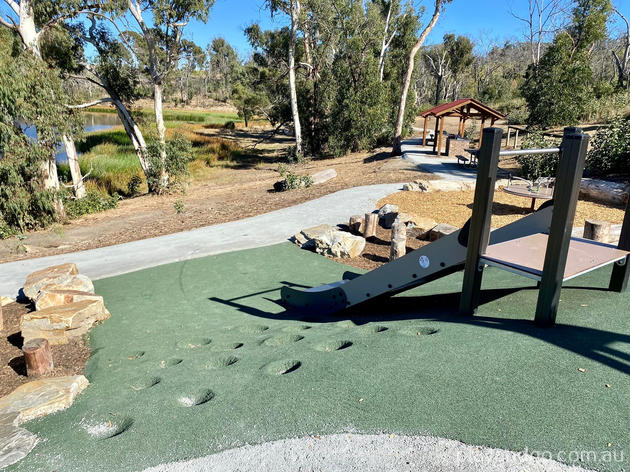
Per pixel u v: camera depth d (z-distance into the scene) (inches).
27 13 645.9
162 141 817.5
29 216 573.6
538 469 86.3
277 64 1521.9
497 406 105.3
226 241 394.6
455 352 133.3
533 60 1839.3
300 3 1129.4
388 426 104.3
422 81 3038.9
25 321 203.9
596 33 1093.1
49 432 122.5
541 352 127.0
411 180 623.5
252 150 1483.8
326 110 1274.6
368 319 200.7
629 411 98.8
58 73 705.0
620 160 493.7
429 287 247.6
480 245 157.2
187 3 777.6
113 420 126.0
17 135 563.2
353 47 1090.1
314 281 288.4
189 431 113.1
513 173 590.9
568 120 919.0
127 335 211.6
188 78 3683.6
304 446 101.7
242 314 233.9
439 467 90.6
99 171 991.6
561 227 133.0
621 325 144.3
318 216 464.4
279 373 144.7
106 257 372.8
